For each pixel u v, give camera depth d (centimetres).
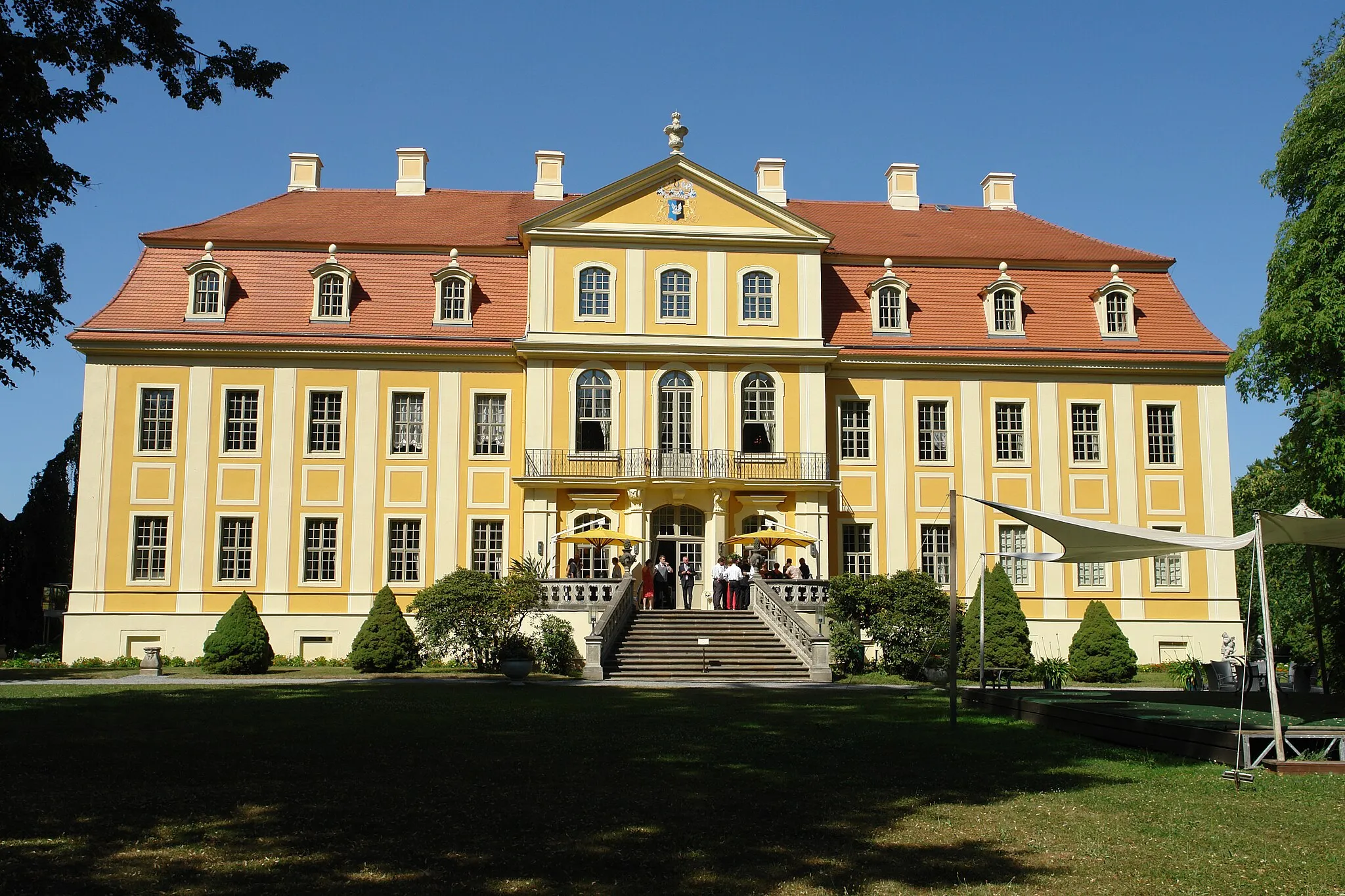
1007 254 4300
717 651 3209
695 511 3912
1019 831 1117
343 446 3853
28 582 4716
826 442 3938
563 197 4616
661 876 941
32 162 1786
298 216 4328
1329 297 2922
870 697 2562
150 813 1141
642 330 3900
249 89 1811
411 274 4047
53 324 2069
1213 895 917
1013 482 4034
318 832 1069
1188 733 1614
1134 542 1914
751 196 3969
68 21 1725
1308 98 3117
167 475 3784
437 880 920
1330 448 2906
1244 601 5697
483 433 3928
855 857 1009
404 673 3238
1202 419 4116
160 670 3175
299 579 3781
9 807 1152
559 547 3784
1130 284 4278
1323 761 1476
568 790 1285
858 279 4191
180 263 4000
